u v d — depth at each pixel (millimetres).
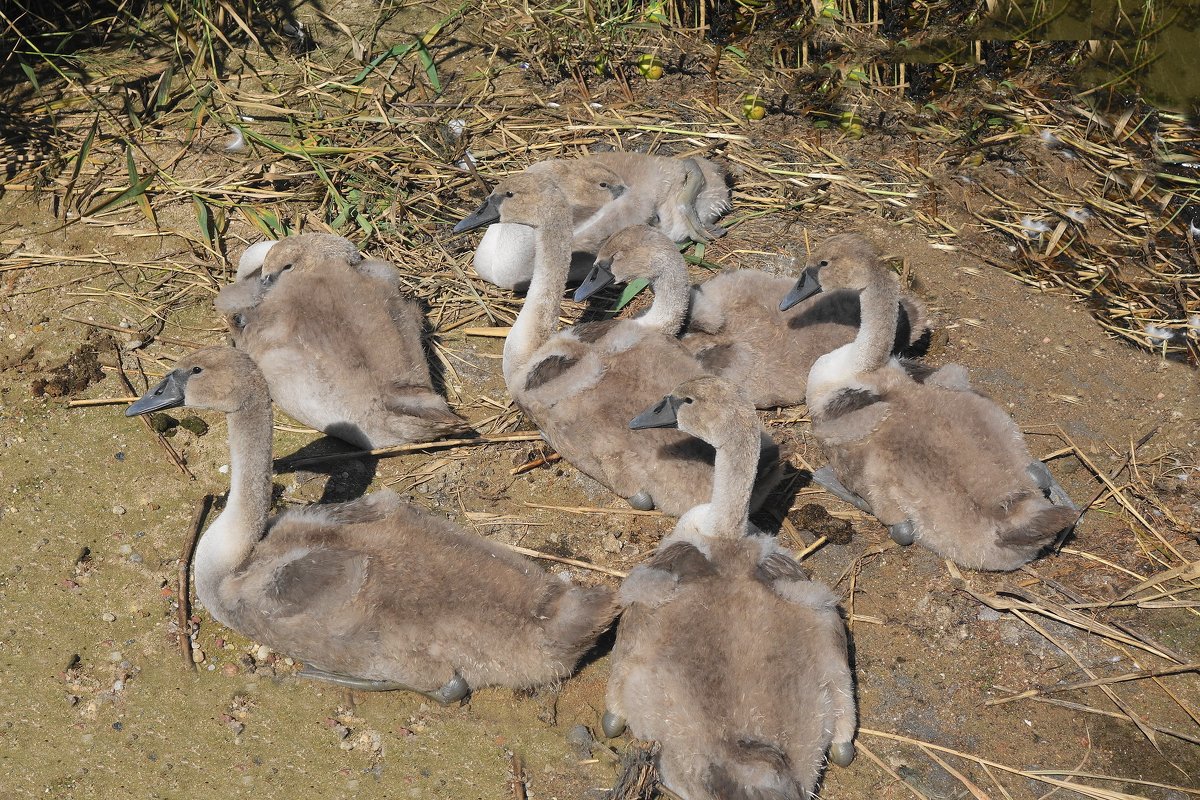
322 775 6664
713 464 7754
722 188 10469
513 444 8633
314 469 8352
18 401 8703
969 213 10789
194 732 6836
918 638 7465
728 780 5855
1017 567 7762
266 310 8453
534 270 8922
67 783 6559
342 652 6766
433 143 11148
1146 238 10547
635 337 8188
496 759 6770
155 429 8539
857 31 12570
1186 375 9312
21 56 11430
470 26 12742
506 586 6633
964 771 6785
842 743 6480
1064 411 9016
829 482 8258
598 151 11266
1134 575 7824
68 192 10383
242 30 12375
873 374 8047
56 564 7664
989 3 12609
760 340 8727
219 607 6992
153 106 11367
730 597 6445
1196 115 11758
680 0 12789
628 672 6453
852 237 8070
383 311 8484
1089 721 7059
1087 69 12180
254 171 10688
